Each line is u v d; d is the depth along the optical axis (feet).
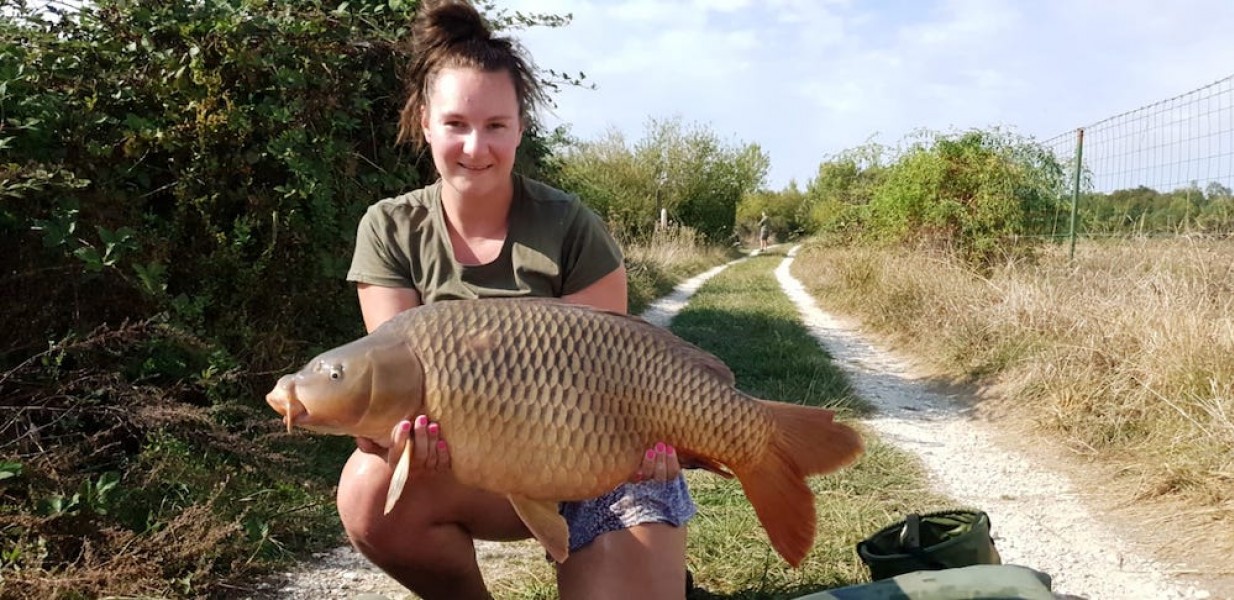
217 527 10.17
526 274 7.91
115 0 14.39
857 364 26.91
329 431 6.46
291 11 15.98
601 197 91.20
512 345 6.33
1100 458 15.70
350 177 16.52
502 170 7.66
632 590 7.35
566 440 6.34
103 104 14.23
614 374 6.40
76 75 13.98
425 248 8.00
